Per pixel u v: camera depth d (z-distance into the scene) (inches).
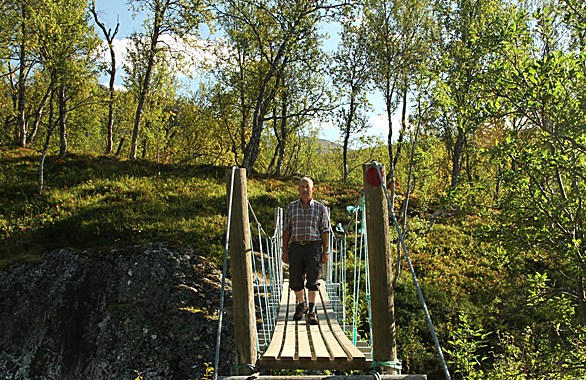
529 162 325.7
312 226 235.5
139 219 681.0
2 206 703.7
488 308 470.9
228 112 1253.1
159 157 1700.3
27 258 571.5
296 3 955.3
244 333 165.0
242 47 1150.3
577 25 347.6
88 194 773.3
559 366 341.1
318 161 2235.5
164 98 1517.0
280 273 398.3
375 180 162.2
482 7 829.8
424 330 540.1
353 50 1196.5
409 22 1034.1
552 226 337.7
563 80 314.0
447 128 584.4
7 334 491.2
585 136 318.7
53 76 707.4
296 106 1305.4
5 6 851.4
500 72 341.4
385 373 155.7
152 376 430.6
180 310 482.9
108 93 1021.8
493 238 347.6
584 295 352.5
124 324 470.9
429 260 705.6
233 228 170.9
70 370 457.7
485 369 452.4
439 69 501.0
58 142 1488.7
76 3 757.9
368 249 161.3
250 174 1039.6
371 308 159.5
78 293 520.1
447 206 389.4
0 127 1280.8
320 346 185.3
